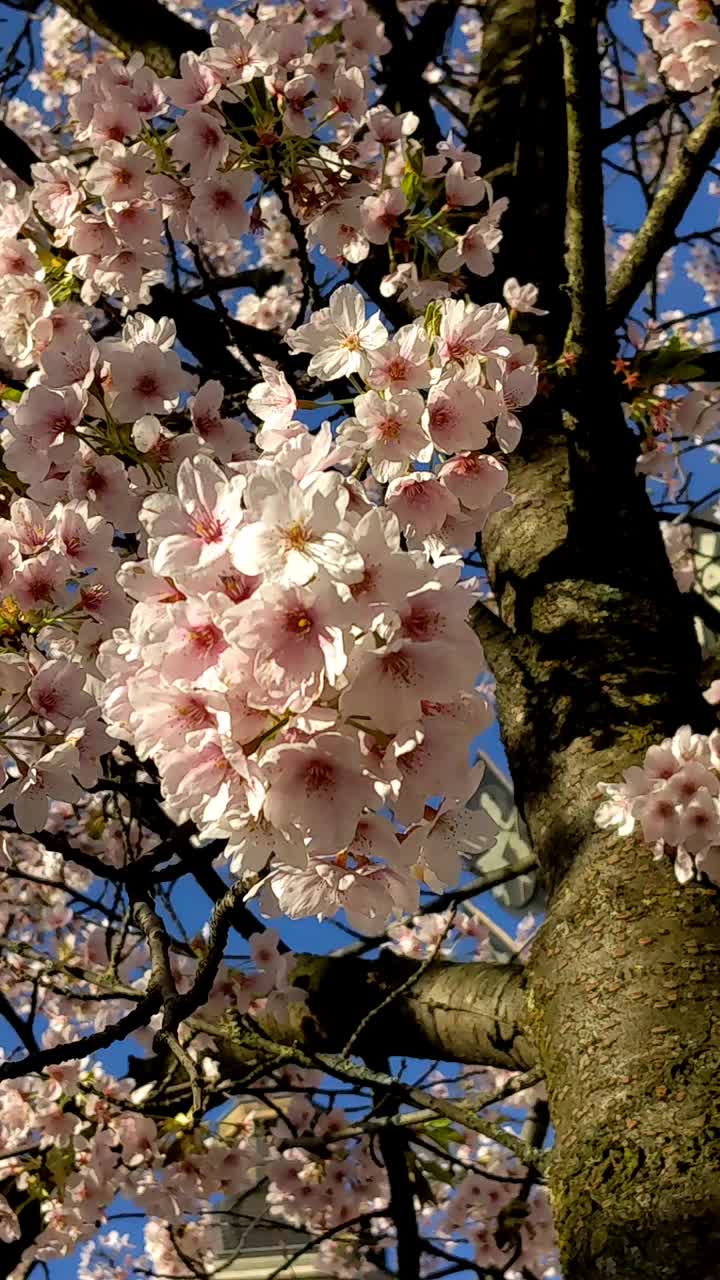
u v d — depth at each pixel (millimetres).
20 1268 4316
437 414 1799
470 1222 5094
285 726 1286
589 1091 2086
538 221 4449
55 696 2076
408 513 1839
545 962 2412
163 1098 3184
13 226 2682
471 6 5695
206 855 2562
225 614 1241
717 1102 1938
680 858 2355
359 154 2973
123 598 2158
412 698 1281
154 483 2252
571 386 3172
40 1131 3922
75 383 2275
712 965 2199
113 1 4617
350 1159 4562
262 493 1267
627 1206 1836
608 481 3236
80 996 2762
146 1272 4293
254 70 2621
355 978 3455
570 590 3156
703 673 3270
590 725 2846
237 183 2686
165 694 1332
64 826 5570
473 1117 2762
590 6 2805
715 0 3627
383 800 1344
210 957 1925
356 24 3742
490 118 4941
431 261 3170
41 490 2234
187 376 2299
